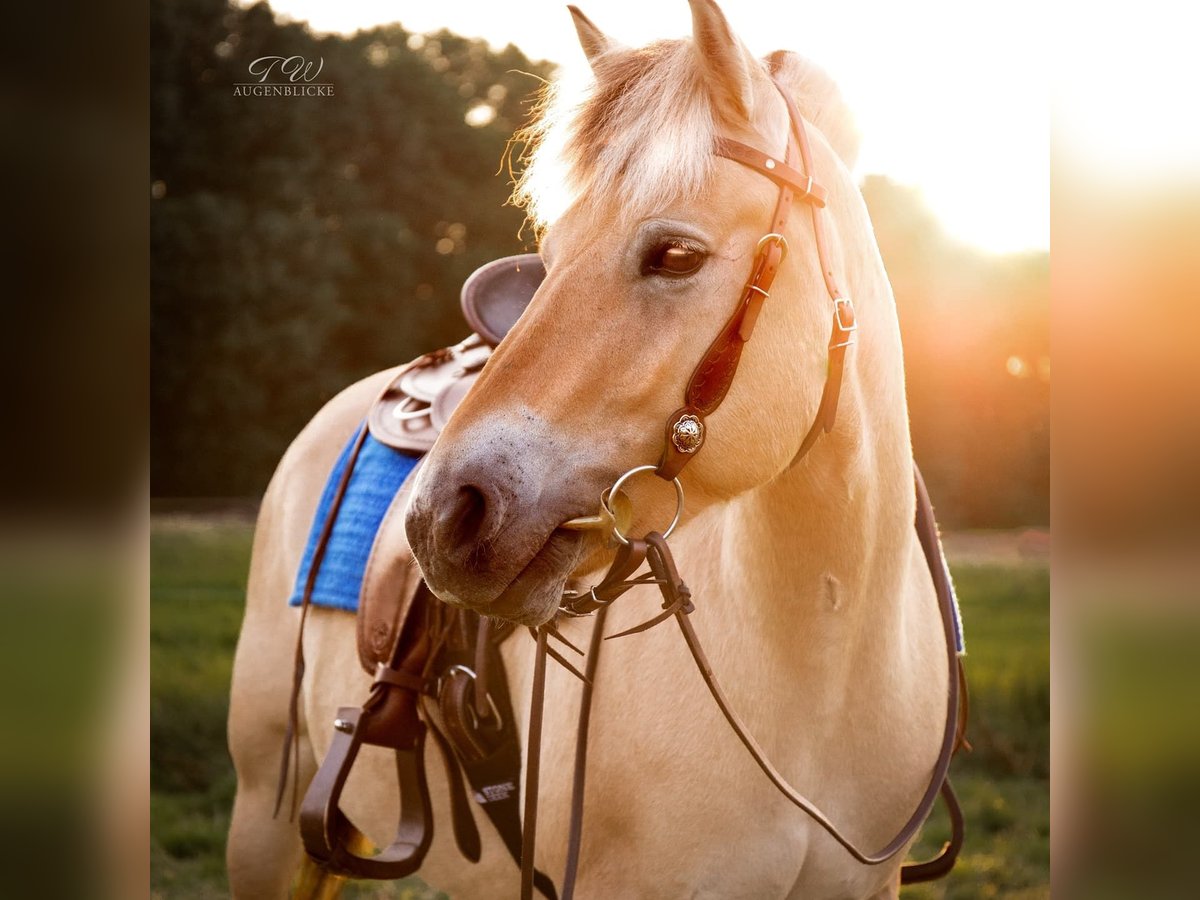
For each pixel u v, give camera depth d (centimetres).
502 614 117
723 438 120
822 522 133
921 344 977
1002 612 576
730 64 118
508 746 167
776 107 124
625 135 118
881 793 148
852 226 133
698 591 147
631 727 143
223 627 569
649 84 120
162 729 435
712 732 140
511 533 113
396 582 178
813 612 137
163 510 1020
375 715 170
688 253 116
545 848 155
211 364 1119
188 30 1161
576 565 120
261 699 223
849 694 142
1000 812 366
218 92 1173
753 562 139
